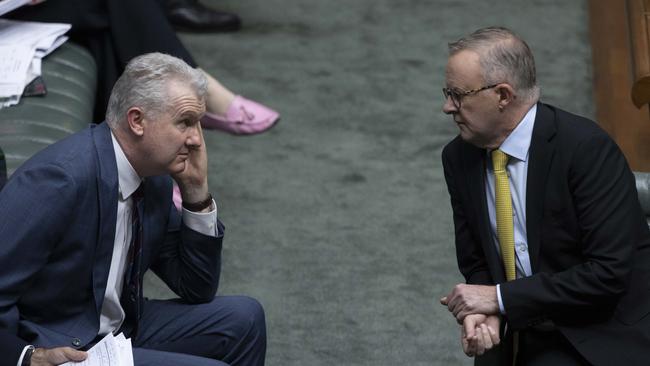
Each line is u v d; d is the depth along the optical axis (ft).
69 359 37.27
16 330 38.60
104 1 62.49
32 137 53.93
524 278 40.50
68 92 58.23
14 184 38.50
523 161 40.57
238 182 67.15
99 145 38.96
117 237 40.11
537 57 81.41
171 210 43.14
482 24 86.58
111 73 63.46
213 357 43.34
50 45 59.57
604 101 74.23
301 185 67.10
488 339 40.24
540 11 88.28
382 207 65.31
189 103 38.65
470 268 43.47
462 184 42.11
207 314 43.21
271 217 64.03
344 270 59.67
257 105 66.69
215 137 71.87
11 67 57.21
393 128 73.36
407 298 57.47
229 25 84.58
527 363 41.52
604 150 39.99
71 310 40.19
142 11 62.80
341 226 63.46
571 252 40.91
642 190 46.70
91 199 38.73
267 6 88.94
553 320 40.88
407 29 86.02
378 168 69.05
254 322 43.52
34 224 37.83
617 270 39.42
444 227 63.67
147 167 39.32
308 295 57.52
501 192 40.73
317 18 87.45
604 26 83.05
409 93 77.56
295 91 77.46
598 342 40.34
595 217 39.65
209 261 42.60
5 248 37.81
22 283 38.27
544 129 40.11
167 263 43.29
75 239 38.81
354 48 83.30
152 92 38.29
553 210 40.32
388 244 61.98
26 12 61.93
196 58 81.10
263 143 71.31
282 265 59.93
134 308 41.27
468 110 39.73
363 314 56.13
